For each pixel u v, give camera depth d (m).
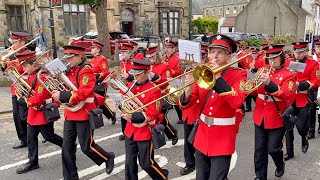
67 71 4.67
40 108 5.23
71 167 4.90
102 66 7.75
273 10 43.25
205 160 3.86
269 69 4.70
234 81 3.55
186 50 3.65
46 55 5.05
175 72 7.03
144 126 4.26
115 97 4.30
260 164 4.81
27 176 5.32
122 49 7.29
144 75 4.27
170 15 34.72
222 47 3.47
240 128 7.90
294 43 6.12
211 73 3.22
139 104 4.20
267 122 4.63
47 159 5.98
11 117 8.63
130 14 32.31
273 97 4.61
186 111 5.23
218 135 3.70
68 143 4.86
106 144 6.76
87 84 4.58
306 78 6.03
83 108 4.78
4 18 28.20
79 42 20.12
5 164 5.78
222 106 3.67
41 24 27.11
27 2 29.55
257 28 44.66
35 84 4.98
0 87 12.27
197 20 56.09
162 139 4.20
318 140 7.12
